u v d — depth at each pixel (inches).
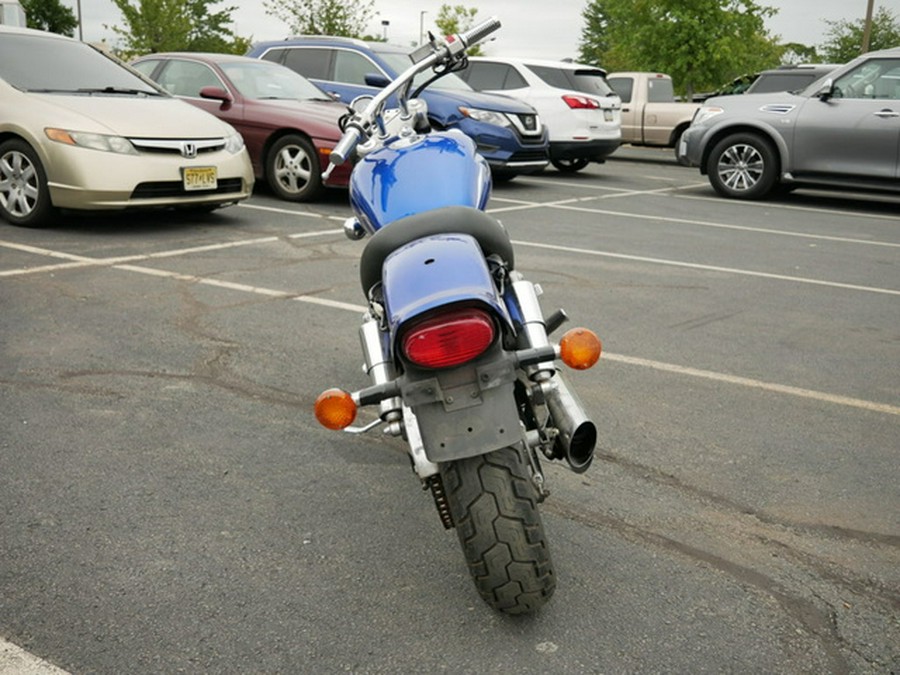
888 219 433.4
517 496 97.6
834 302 257.4
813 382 189.5
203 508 131.0
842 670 99.0
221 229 336.2
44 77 329.4
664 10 1107.3
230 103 420.8
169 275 261.3
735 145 492.7
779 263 311.3
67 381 177.3
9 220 321.1
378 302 113.2
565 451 104.5
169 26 1556.3
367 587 112.8
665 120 788.6
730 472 146.7
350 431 111.3
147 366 187.0
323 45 508.1
